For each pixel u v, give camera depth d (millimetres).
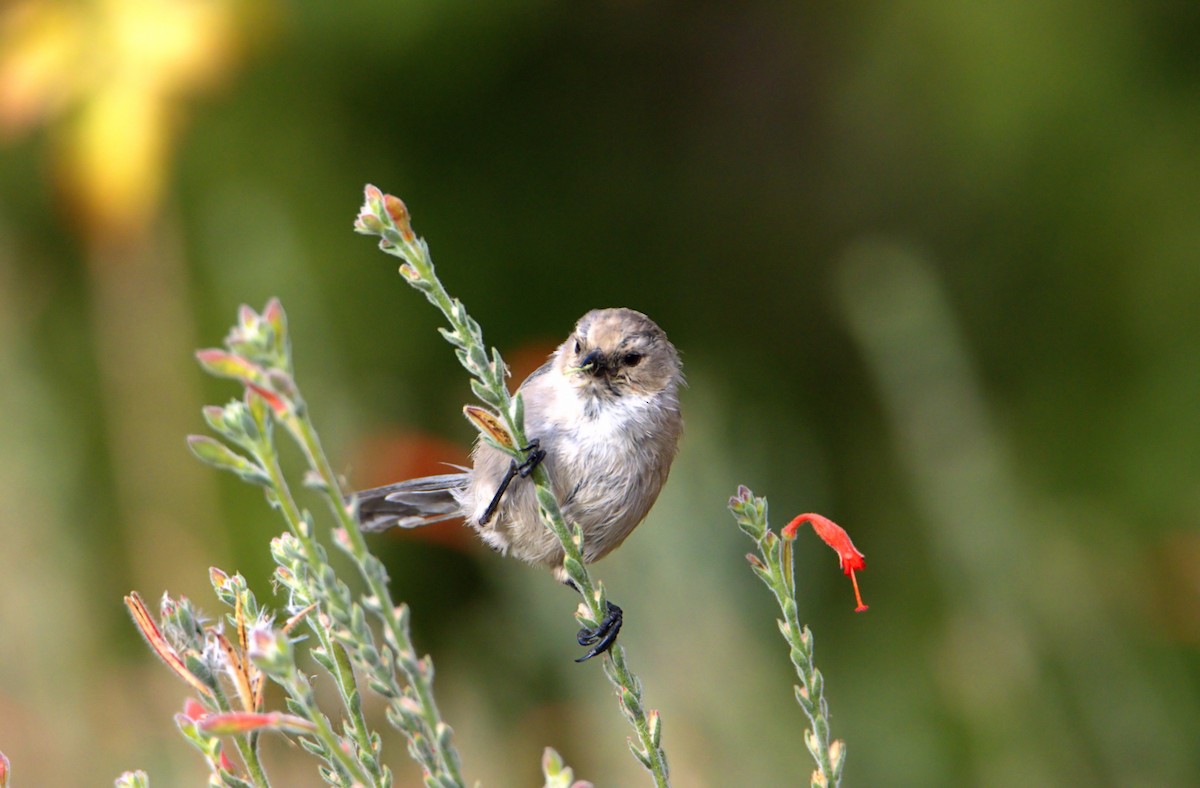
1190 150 11516
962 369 9109
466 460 9617
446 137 12789
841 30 12820
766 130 13695
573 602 8836
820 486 11359
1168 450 11539
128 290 10141
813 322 13297
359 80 11984
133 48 9211
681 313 13445
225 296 10336
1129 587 10141
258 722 3273
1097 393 12125
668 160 13695
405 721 3652
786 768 7941
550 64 13148
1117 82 11484
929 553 11453
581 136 13539
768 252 13500
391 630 3430
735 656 8211
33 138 11164
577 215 13336
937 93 11953
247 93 11539
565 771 3391
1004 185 12148
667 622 8234
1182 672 9812
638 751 4332
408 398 11258
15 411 9078
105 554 10062
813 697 4121
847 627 11539
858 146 13039
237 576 4078
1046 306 12422
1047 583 9078
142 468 9891
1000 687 8836
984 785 8859
